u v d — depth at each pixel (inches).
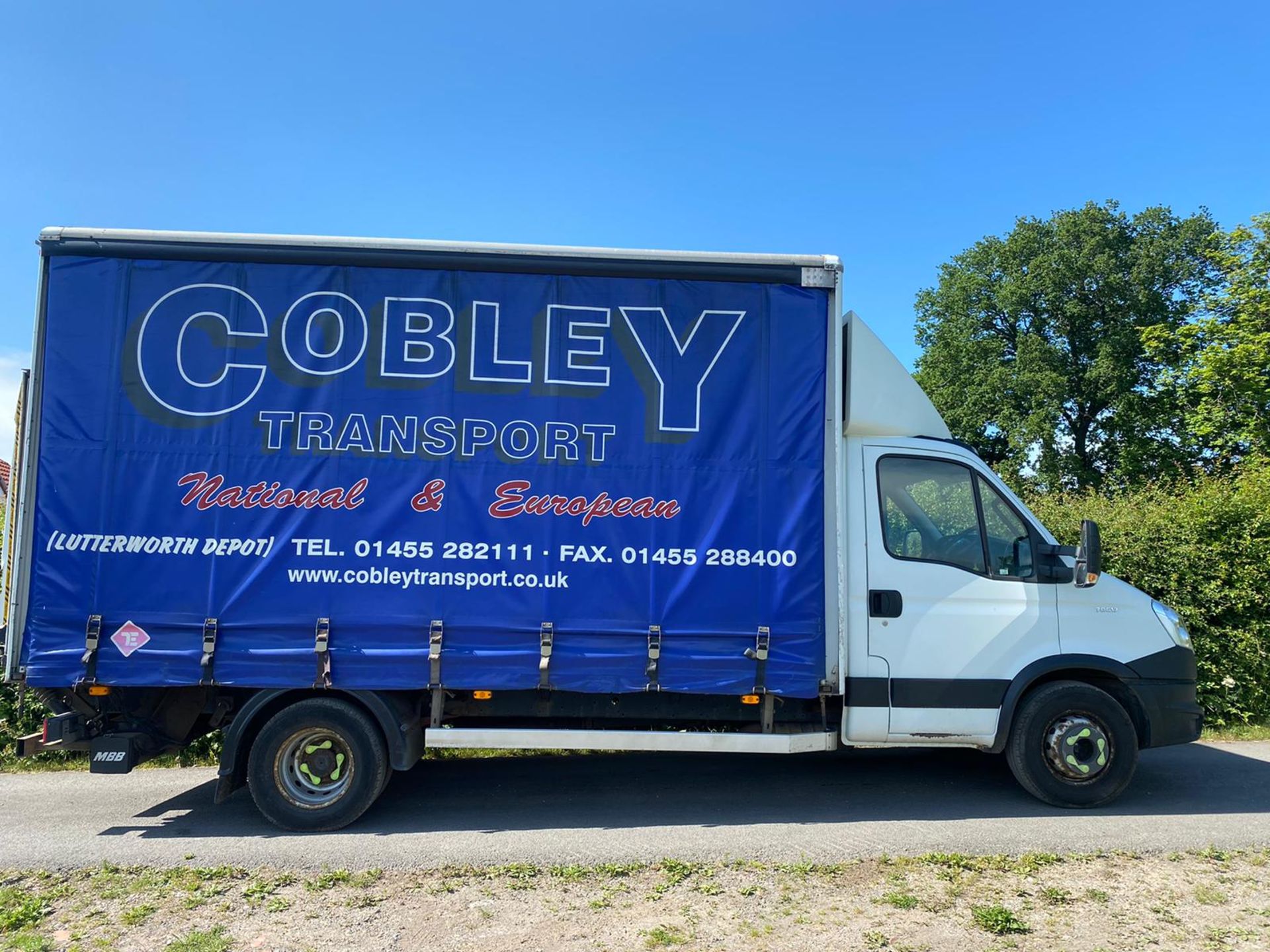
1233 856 185.0
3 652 197.5
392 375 205.5
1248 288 658.8
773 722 213.0
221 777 198.1
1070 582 221.0
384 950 144.1
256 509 200.7
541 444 206.1
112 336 201.2
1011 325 1651.1
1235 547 326.0
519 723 218.7
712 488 208.1
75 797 234.4
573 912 158.7
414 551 202.1
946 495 222.7
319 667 198.1
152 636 196.9
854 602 213.8
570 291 210.1
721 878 173.8
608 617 203.6
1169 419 1385.3
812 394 211.9
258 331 204.1
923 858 183.2
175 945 144.7
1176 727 220.2
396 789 241.1
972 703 214.1
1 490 219.1
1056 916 156.3
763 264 212.2
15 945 144.3
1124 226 1569.9
